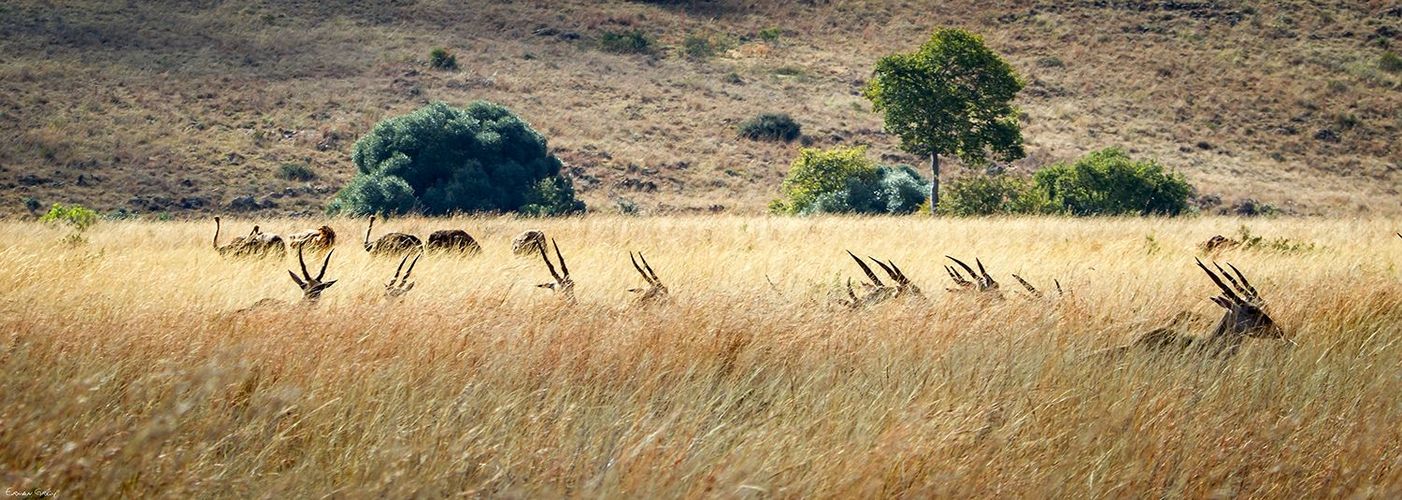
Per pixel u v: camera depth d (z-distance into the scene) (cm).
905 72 7950
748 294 2000
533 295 2044
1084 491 1077
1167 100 15112
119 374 1323
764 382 1427
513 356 1484
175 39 15212
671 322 1670
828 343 1599
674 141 12756
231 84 13488
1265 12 18362
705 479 1049
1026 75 16050
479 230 4641
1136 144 13400
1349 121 14400
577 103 13888
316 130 12231
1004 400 1338
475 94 13925
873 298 1994
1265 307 1830
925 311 1783
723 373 1482
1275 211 10669
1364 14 18312
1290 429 1254
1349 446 1199
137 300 1941
